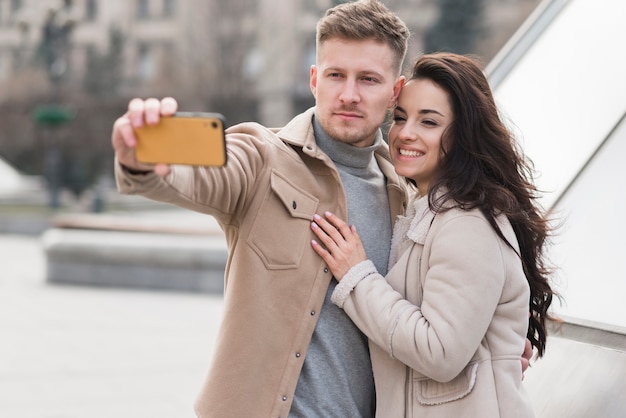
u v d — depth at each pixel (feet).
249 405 6.02
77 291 30.37
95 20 135.03
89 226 33.42
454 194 5.94
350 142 6.33
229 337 6.11
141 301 28.19
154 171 5.24
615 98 9.32
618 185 8.45
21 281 33.06
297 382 6.11
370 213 6.53
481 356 5.80
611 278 7.83
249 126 6.44
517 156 6.39
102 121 100.89
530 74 10.81
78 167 96.89
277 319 6.07
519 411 5.71
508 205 5.94
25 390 16.44
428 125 6.23
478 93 6.15
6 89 102.53
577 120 9.51
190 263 30.32
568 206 8.79
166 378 17.70
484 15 92.27
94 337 21.91
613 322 7.47
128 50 130.72
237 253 6.19
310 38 109.50
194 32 101.55
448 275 5.66
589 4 10.96
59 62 66.95
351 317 6.00
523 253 6.40
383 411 6.09
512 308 5.90
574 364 7.51
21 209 69.00
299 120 6.48
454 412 5.79
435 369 5.55
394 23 6.11
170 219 61.62
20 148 99.76
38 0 132.46
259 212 6.11
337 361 6.16
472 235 5.72
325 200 6.34
